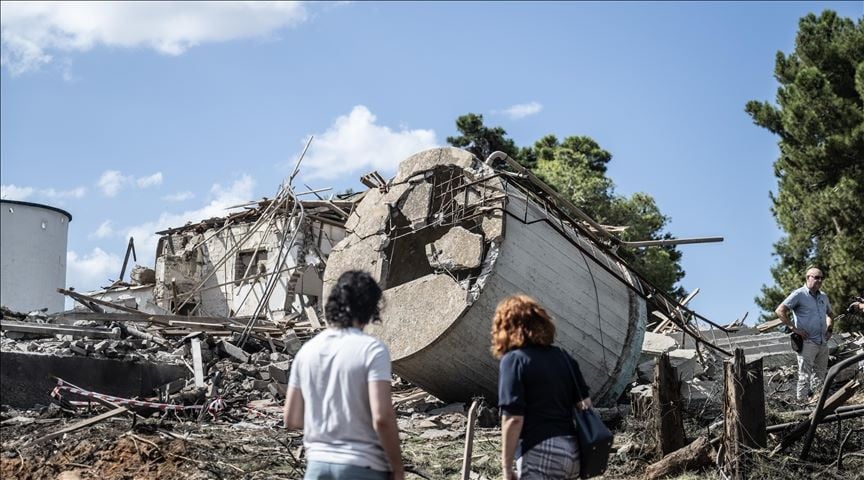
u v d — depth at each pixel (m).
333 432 4.75
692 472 8.36
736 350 8.35
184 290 25.16
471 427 8.21
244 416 11.16
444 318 11.06
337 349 4.82
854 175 30.09
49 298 17.94
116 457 8.75
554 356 5.58
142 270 26.92
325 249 23.50
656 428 8.74
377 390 4.69
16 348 11.16
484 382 11.48
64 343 11.66
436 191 12.34
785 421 9.65
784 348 15.12
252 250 24.28
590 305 11.85
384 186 12.73
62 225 18.36
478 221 11.90
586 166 44.88
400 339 11.43
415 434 10.12
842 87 32.75
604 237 13.27
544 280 11.49
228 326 15.57
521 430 5.50
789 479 8.18
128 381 11.67
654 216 40.94
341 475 4.67
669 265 39.34
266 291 19.05
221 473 8.35
